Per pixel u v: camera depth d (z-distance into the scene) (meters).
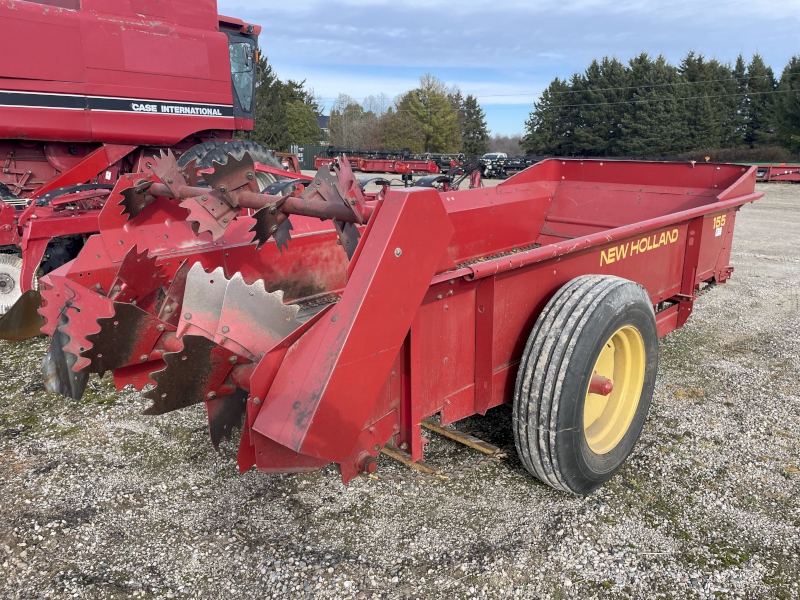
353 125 61.06
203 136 7.77
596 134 46.00
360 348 1.71
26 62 5.94
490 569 2.16
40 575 2.13
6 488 2.64
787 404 3.49
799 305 5.55
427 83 56.91
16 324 3.23
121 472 2.78
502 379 2.43
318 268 3.62
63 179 6.38
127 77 6.65
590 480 2.49
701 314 5.26
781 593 2.05
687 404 3.49
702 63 43.12
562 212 5.16
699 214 3.49
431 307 2.05
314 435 1.65
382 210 1.79
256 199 2.33
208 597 2.04
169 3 6.95
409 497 2.58
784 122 35.50
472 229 4.42
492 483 2.68
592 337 2.28
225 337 1.83
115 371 2.25
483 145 59.78
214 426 2.09
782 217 11.94
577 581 2.11
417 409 2.07
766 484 2.70
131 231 2.98
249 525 2.40
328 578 2.12
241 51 8.06
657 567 2.17
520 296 2.41
